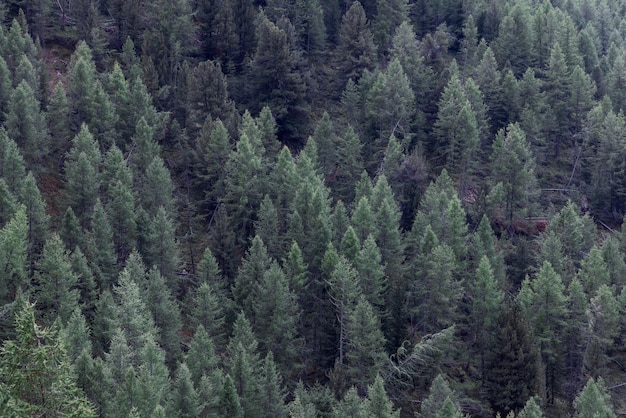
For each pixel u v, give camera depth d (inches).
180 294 2679.6
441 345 2222.0
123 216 2513.5
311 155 3117.6
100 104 3046.3
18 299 1930.4
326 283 2374.5
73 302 2058.3
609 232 3405.5
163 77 3641.7
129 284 1973.4
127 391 1635.1
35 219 2388.0
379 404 1840.6
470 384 2359.7
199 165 3078.2
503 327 2279.8
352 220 2640.3
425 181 3260.3
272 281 2255.2
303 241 2566.4
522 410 1990.7
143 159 2920.8
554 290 2377.0
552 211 3203.7
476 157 3440.0
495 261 2657.5
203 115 3395.7
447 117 3376.0
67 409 892.6
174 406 1776.6
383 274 2367.1
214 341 2261.3
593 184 3597.4
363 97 3683.6
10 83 2997.0
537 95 3754.9
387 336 2303.2
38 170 2883.9
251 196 2859.3
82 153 2637.8
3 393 855.7
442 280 2351.1
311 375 2349.9
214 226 2891.2
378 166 3356.3
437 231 2669.8
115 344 1786.4
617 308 2476.6
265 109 3383.4
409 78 3762.3
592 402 2043.6
